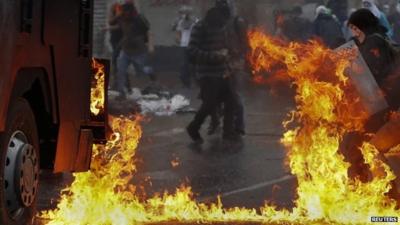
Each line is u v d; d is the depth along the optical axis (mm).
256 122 29219
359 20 14547
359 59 14297
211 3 50188
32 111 10852
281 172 18984
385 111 14148
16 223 10195
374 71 14242
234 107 24766
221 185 17266
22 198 10188
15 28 9453
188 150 22547
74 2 11352
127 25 37781
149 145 23250
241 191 16578
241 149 22844
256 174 18703
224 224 12984
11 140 10062
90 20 11812
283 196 15969
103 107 12438
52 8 10680
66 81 11281
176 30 48406
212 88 24156
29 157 10398
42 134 11328
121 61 37406
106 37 48594
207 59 24266
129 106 33375
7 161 9992
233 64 24812
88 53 11805
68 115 11430
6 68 9219
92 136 12352
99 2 48562
